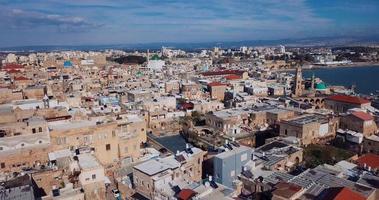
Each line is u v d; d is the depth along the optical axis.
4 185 68.50
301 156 102.12
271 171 85.94
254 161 91.88
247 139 134.75
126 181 90.69
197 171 96.00
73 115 126.44
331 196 64.12
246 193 79.75
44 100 146.88
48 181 78.38
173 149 136.50
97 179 78.69
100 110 148.38
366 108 169.12
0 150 92.44
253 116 151.62
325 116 142.88
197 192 71.31
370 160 93.94
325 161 104.94
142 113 165.25
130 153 116.06
